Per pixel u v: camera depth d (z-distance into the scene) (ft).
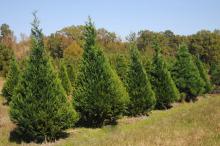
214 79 208.44
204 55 360.07
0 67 211.20
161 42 369.71
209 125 53.31
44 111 62.85
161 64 116.06
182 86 136.36
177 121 63.67
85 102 77.36
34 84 63.41
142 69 98.12
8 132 69.87
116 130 71.67
